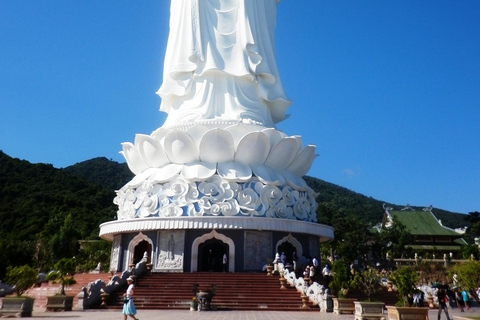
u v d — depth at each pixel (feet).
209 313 69.05
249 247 104.53
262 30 129.18
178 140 109.81
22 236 225.76
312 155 122.42
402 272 60.44
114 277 82.69
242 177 107.24
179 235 105.19
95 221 252.42
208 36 124.26
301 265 106.73
